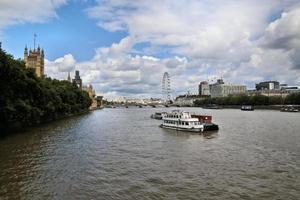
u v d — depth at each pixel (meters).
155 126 137.62
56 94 148.00
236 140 88.06
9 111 84.38
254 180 46.53
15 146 72.12
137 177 47.91
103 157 62.81
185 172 51.06
